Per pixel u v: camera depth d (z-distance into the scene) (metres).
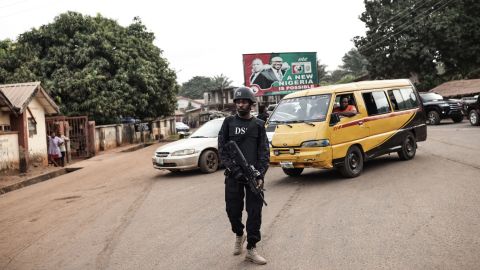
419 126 11.61
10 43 29.55
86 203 9.30
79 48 28.72
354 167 9.39
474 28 36.94
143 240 5.95
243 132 4.88
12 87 18.81
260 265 4.63
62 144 19.22
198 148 12.02
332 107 9.21
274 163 9.29
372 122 9.98
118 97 28.88
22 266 5.37
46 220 7.96
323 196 7.67
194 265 4.80
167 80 34.75
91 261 5.27
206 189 9.51
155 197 9.15
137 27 35.62
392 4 41.16
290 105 9.95
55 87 27.11
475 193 6.97
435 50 38.34
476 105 20.45
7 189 13.53
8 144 16.59
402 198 7.02
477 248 4.58
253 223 4.73
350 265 4.39
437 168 9.58
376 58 40.78
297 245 5.15
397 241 4.98
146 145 32.12
